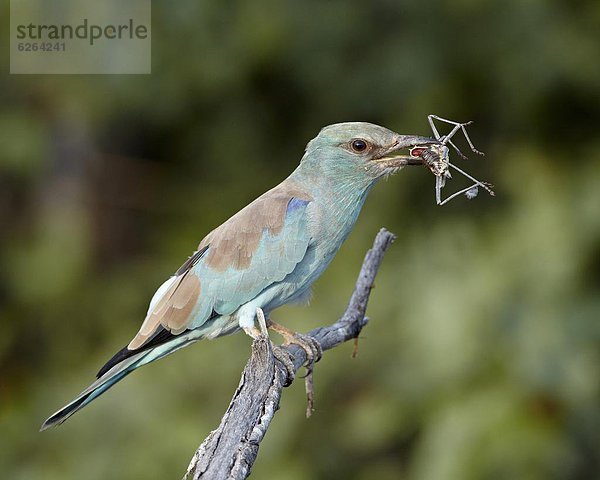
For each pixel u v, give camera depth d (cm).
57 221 1452
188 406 1185
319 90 1368
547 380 1070
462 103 1323
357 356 1153
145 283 1403
